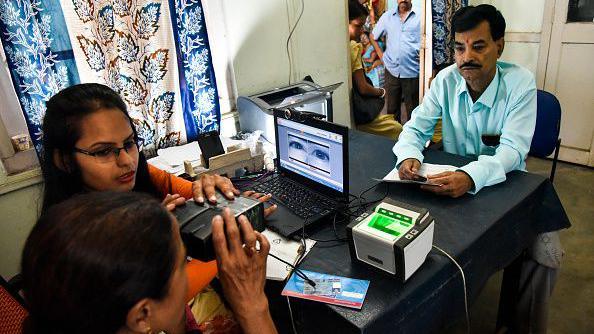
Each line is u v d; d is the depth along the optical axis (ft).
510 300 5.16
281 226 3.91
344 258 3.55
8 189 5.30
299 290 3.19
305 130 4.34
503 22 4.82
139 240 1.53
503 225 3.98
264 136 6.49
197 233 2.75
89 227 1.50
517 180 4.55
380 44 12.57
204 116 6.83
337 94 8.95
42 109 5.21
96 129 3.10
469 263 3.63
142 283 1.52
